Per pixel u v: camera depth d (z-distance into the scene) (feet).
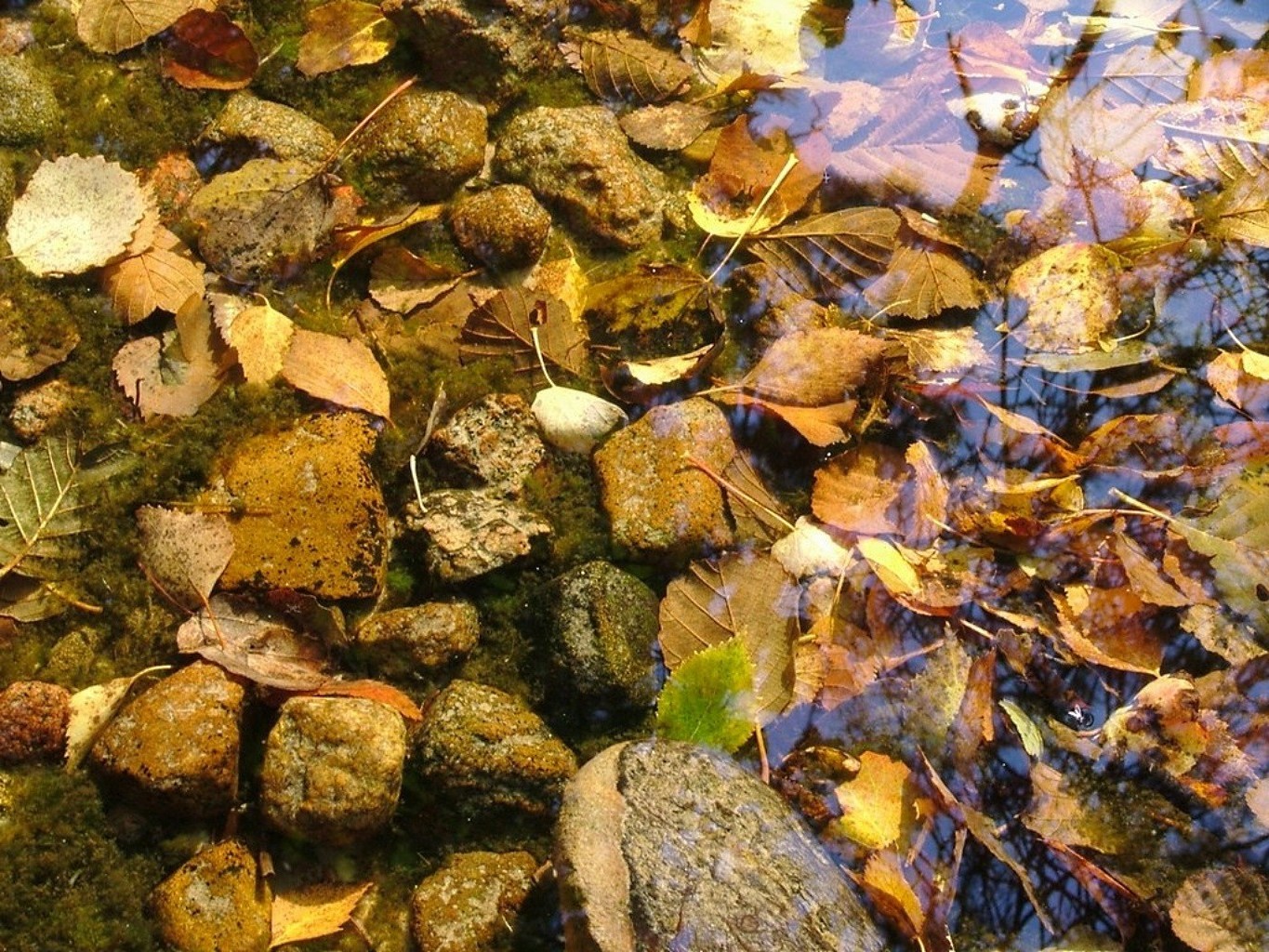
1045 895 2.55
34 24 2.90
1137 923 2.55
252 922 2.43
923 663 2.65
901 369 2.81
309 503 2.61
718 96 3.00
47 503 2.62
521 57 2.93
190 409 2.69
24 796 2.49
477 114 2.91
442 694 2.55
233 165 2.85
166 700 2.48
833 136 2.98
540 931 2.46
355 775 2.45
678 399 2.77
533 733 2.53
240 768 2.51
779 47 3.05
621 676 2.55
